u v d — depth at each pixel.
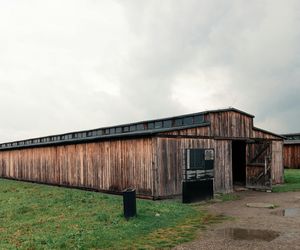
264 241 9.76
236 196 19.64
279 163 26.64
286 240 9.80
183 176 18.75
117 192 20.39
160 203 16.22
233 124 22.34
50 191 22.48
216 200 18.05
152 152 17.86
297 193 20.55
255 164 22.77
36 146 30.20
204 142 20.11
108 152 21.25
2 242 10.28
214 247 9.32
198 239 10.16
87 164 23.31
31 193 21.73
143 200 17.53
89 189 23.02
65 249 9.39
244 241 9.81
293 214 13.71
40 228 11.85
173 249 9.26
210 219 12.99
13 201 18.23
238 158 26.62
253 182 22.84
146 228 11.38
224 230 11.18
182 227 11.66
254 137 24.16
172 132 18.53
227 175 21.38
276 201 17.38
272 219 12.73
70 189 23.95
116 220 12.44
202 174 19.16
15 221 13.27
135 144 19.11
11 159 35.56
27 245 9.80
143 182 18.45
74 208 15.26
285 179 29.12
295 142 40.50
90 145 23.06
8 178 36.12
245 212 14.37
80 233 10.83
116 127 30.44
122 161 20.05
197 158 19.08
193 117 22.03
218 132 21.14
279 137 26.66
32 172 31.08
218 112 21.28
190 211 14.45
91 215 13.61
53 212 14.59
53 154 27.58
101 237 10.33
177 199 18.14
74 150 24.81
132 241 10.02
